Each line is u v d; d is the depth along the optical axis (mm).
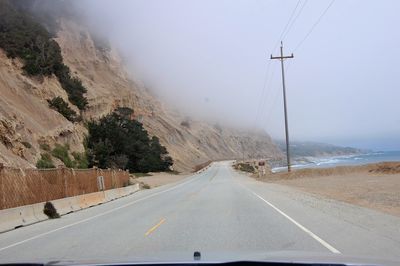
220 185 48875
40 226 19000
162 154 116375
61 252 11547
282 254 5973
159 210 22656
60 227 17922
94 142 79812
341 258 5613
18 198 21500
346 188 32844
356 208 19859
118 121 97125
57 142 59906
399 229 13586
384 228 13852
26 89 64250
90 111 90625
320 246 11016
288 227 14602
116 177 42719
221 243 11891
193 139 190000
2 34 67438
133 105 121938
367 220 15828
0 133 42906
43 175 25047
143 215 20562
